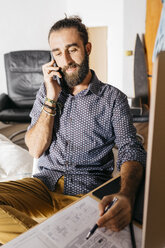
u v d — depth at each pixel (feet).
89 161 3.49
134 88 10.50
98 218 2.02
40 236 1.84
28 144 3.72
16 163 4.83
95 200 2.27
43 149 3.59
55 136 3.65
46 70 3.47
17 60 9.61
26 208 3.18
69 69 3.43
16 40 11.43
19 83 9.75
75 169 3.46
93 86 3.38
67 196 3.29
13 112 8.38
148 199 1.20
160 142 1.13
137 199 2.26
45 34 11.99
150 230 1.31
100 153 3.49
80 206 2.19
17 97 9.82
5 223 2.25
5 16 10.87
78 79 3.46
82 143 3.46
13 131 10.37
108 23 11.69
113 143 3.60
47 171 3.63
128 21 10.77
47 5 11.68
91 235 1.84
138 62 10.23
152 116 1.05
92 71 3.65
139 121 7.64
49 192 3.46
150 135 1.08
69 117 3.49
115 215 1.93
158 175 1.19
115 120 3.32
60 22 3.38
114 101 3.33
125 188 2.29
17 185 3.35
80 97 3.42
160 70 0.98
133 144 3.07
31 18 11.44
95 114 3.39
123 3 10.66
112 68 12.32
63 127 3.54
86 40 3.44
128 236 1.84
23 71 9.65
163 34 7.64
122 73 11.79
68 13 12.53
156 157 1.14
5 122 8.57
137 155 2.85
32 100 9.82
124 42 11.16
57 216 2.06
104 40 12.12
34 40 11.82
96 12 11.94
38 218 3.38
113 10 11.27
